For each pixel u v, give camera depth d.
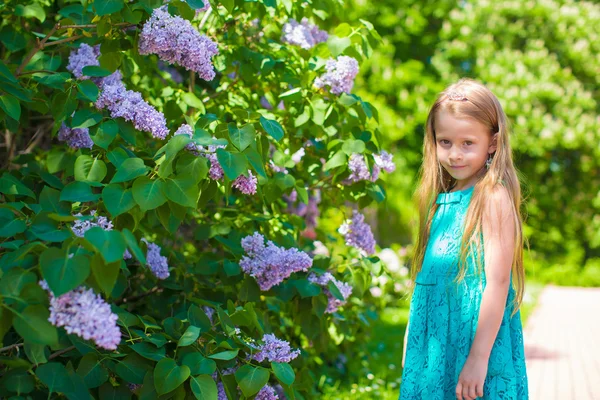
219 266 2.70
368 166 2.85
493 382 2.05
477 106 2.12
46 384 1.78
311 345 3.73
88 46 2.57
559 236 13.38
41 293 1.62
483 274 2.05
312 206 4.27
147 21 2.28
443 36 13.48
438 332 2.10
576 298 10.80
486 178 2.10
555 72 13.28
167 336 2.12
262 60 2.99
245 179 2.18
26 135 3.68
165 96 3.13
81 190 2.01
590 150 13.25
